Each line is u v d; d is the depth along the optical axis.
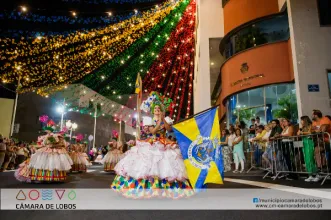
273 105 11.88
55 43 12.95
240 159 8.91
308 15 10.04
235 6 14.21
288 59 11.51
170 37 18.17
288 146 6.54
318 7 10.08
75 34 12.92
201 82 16.56
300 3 10.17
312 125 6.52
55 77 16.42
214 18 16.86
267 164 7.65
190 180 3.94
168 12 15.41
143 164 3.71
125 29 14.09
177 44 18.86
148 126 4.06
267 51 12.09
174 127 4.11
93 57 15.41
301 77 9.57
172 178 3.65
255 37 13.05
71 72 16.16
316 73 9.57
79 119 26.95
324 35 9.86
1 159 11.24
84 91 25.84
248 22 13.16
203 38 16.78
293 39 9.93
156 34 16.84
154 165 3.71
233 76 13.51
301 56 9.74
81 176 8.45
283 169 6.49
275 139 6.65
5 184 5.89
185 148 4.05
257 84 12.15
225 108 16.12
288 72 11.38
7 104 19.81
